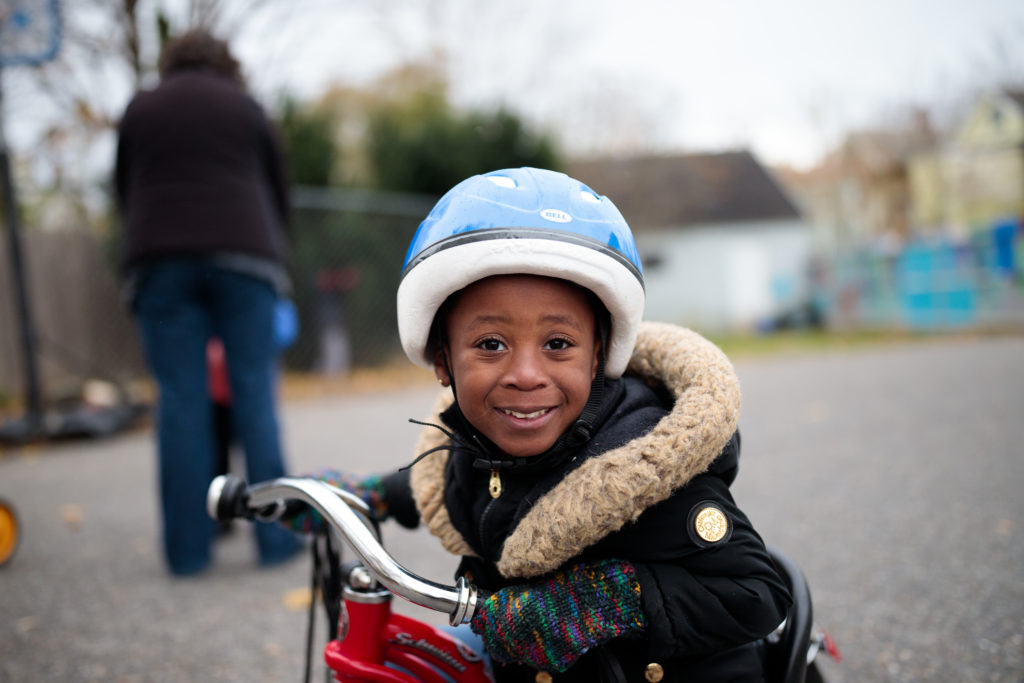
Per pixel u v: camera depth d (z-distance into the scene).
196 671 2.23
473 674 1.31
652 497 1.07
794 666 1.27
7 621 2.61
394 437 5.57
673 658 1.19
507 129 10.33
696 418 1.09
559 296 1.10
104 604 2.73
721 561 1.11
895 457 4.39
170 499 2.96
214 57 3.13
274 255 3.00
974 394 6.32
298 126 9.77
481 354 1.12
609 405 1.20
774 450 4.73
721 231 22.94
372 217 9.34
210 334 2.97
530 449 1.12
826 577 2.72
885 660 2.13
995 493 3.59
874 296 17.39
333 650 1.30
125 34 8.96
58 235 7.96
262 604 2.70
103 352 8.06
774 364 9.97
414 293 1.14
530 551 1.10
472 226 1.09
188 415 2.92
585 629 1.11
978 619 2.34
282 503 1.39
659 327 1.35
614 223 1.14
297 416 6.77
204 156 2.88
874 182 24.98
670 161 21.70
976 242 14.72
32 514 3.98
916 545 2.98
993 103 23.12
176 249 2.80
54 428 6.12
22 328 6.10
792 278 22.12
